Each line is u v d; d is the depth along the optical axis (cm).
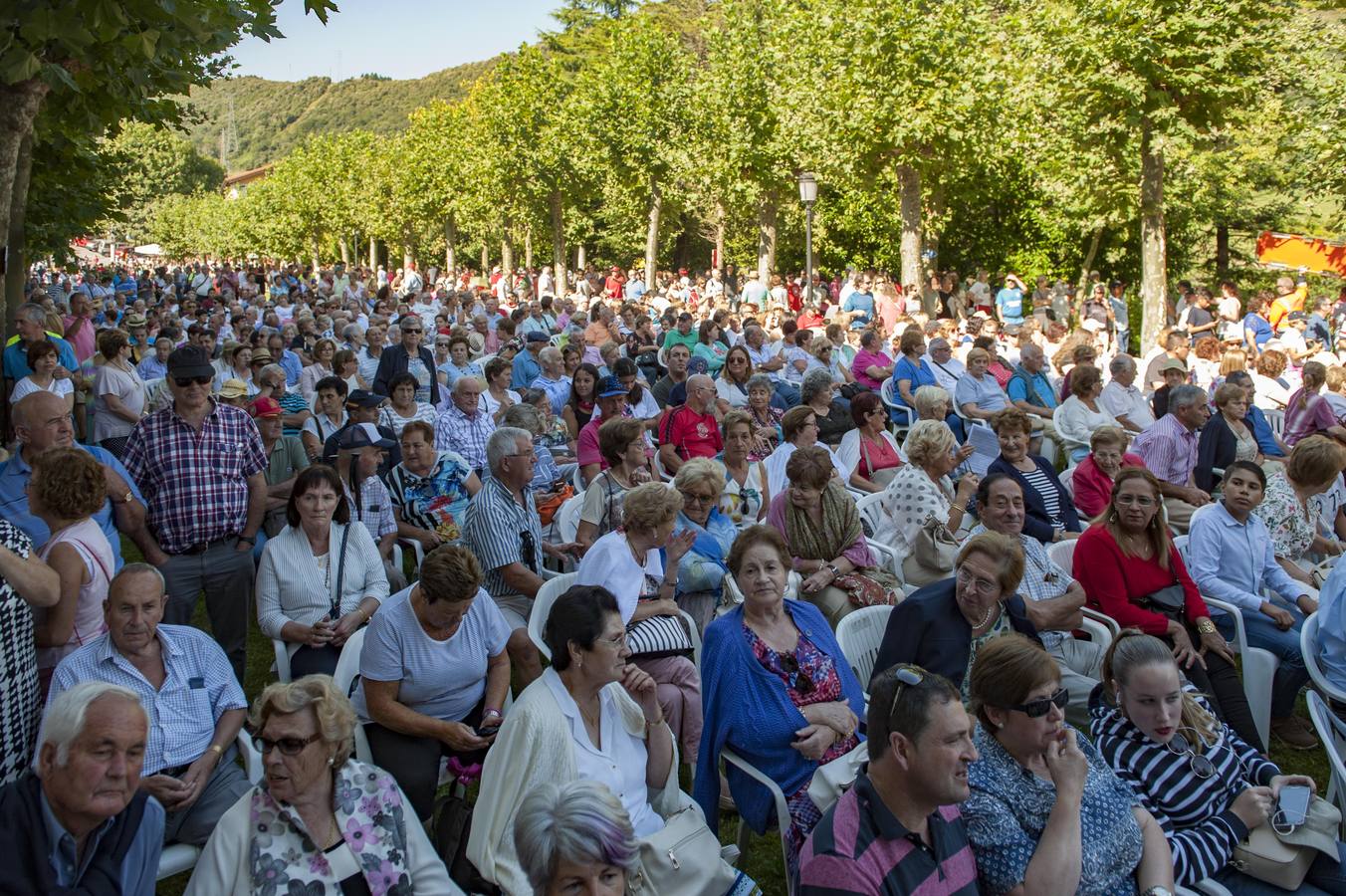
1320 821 357
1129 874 325
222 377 1115
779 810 380
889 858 282
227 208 8794
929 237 2630
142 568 384
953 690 282
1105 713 386
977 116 2069
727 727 396
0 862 277
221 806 380
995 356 1215
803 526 553
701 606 537
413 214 5281
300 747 303
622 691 378
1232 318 1927
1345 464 672
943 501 604
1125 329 2153
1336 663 464
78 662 379
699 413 808
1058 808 303
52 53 624
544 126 3678
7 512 461
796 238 3669
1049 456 1043
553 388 1048
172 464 543
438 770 421
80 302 1275
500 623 448
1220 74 1841
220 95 19875
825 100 2172
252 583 622
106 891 290
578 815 244
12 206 959
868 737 292
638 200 3409
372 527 616
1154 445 784
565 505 662
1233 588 549
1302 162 2327
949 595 424
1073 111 1989
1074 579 529
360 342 1284
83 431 1080
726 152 2769
